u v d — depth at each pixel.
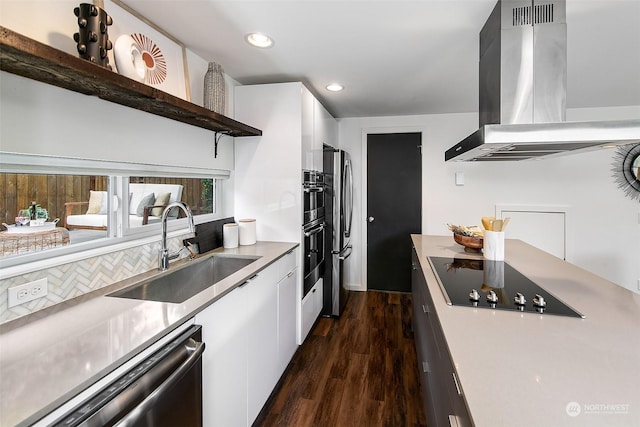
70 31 1.26
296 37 1.86
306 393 2.05
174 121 1.87
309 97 2.67
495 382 0.75
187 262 1.88
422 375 1.93
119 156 1.49
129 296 1.45
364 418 1.83
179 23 1.69
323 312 3.29
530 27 1.50
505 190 3.71
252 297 1.69
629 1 1.50
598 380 0.75
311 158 2.75
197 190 2.24
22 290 1.11
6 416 0.64
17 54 0.87
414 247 2.56
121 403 0.82
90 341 0.94
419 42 1.93
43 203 1.24
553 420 0.62
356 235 4.13
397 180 4.00
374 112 3.74
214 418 1.33
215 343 1.34
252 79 2.57
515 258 2.08
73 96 1.27
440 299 1.32
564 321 1.09
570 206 3.55
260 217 2.55
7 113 1.05
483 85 1.74
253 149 2.54
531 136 1.35
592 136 1.29
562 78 1.49
